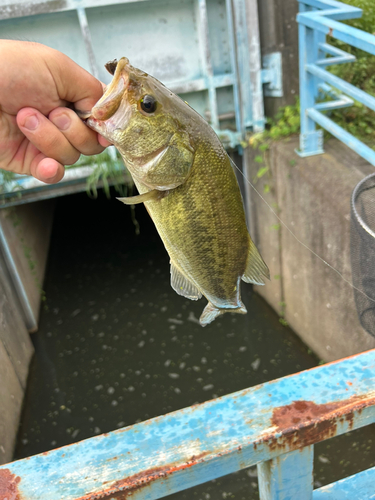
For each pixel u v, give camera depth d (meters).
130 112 0.31
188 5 1.26
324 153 1.19
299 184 1.19
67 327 1.66
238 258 0.37
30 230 1.78
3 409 1.18
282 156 1.25
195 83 1.34
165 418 0.32
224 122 1.50
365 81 1.35
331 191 1.06
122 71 0.31
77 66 0.33
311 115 1.13
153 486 0.29
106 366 1.49
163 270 1.91
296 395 0.33
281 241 1.39
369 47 0.84
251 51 1.30
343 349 1.18
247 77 1.33
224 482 1.08
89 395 1.39
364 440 1.11
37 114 0.31
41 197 1.40
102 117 0.31
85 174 1.33
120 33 1.26
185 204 0.34
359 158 1.13
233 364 1.42
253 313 1.62
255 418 0.31
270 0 1.24
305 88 1.13
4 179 1.28
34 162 0.36
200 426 0.31
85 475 0.29
